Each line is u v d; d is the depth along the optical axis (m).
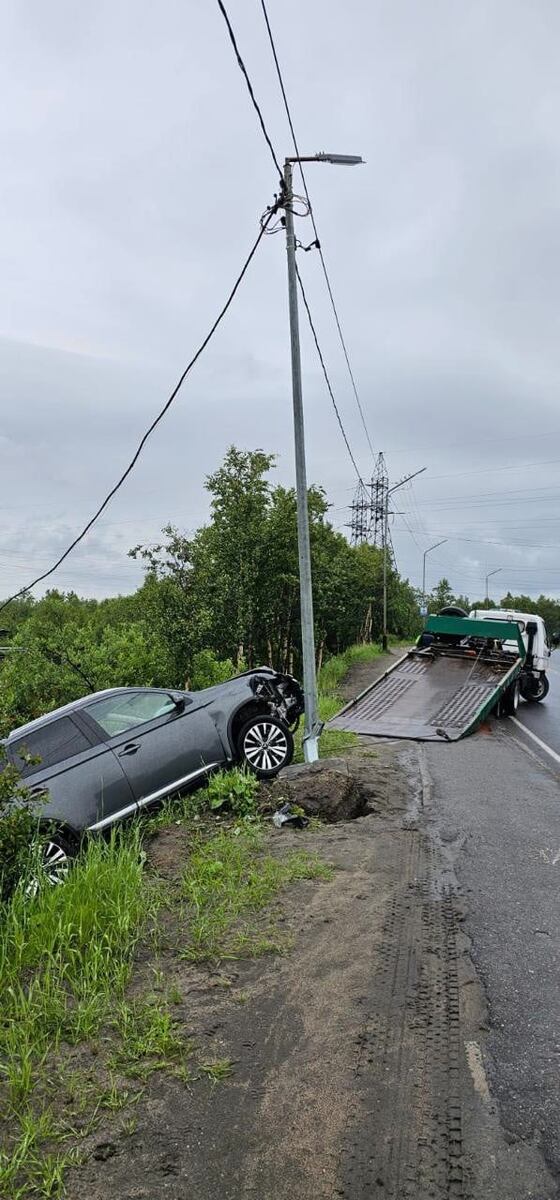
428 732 13.52
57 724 7.82
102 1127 3.30
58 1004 4.18
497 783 9.94
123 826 7.79
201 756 8.54
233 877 6.16
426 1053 3.79
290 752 9.45
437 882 6.14
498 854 6.89
